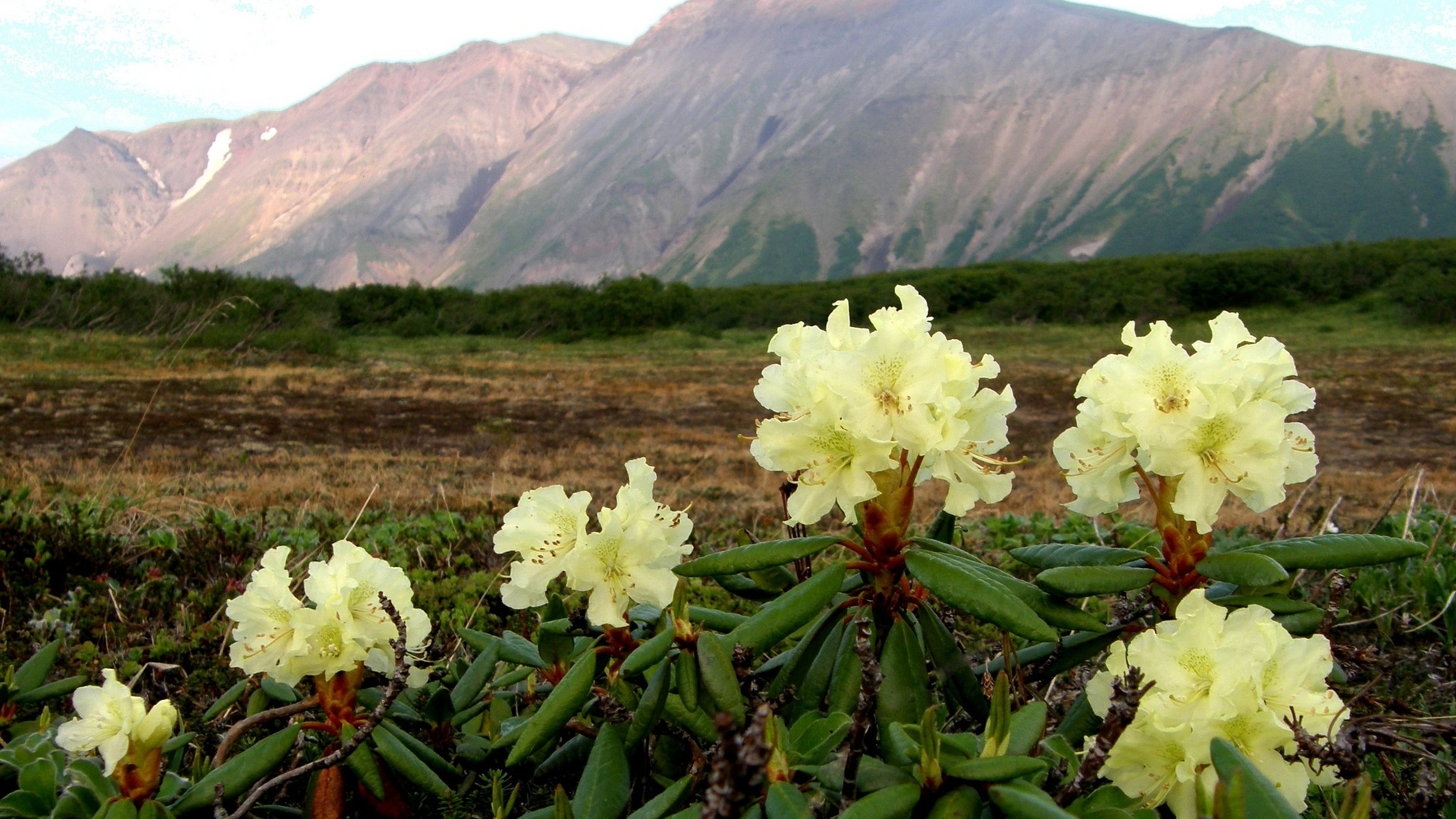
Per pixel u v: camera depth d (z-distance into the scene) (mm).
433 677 2623
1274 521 6383
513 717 2482
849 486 1952
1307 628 2119
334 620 2039
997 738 1676
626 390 19906
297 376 19219
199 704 3076
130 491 7344
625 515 1974
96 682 3410
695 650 1923
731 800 1356
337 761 1946
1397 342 29234
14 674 3016
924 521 6176
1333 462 12141
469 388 19266
